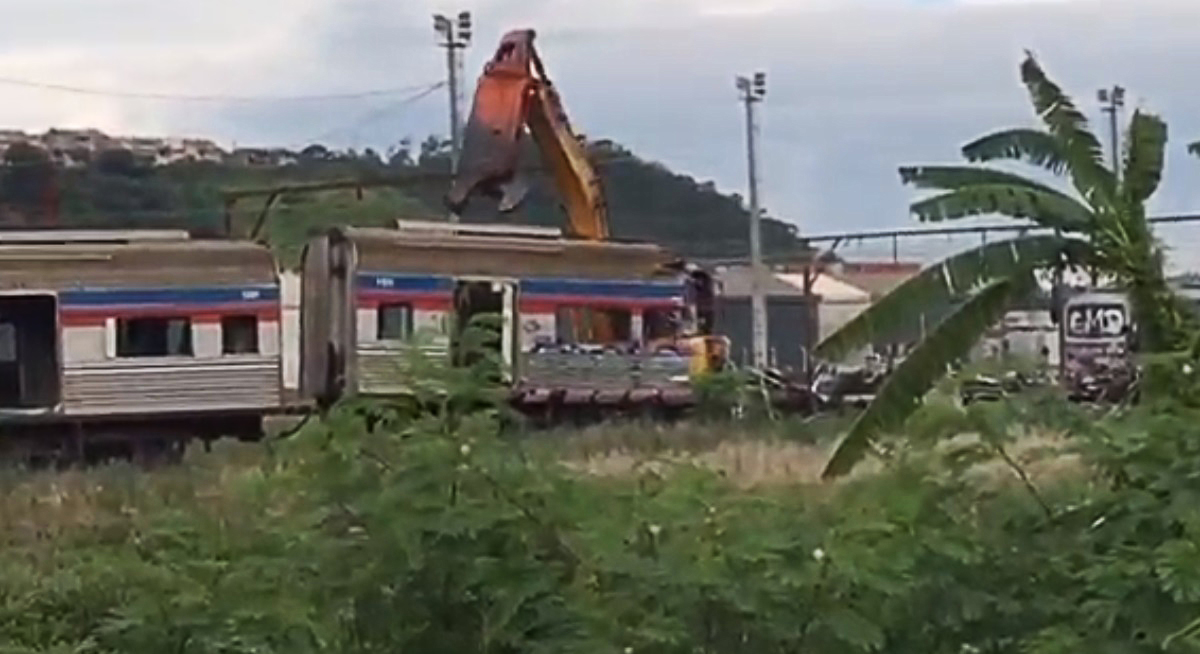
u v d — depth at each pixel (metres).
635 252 43.12
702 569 8.46
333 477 8.97
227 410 38.12
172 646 9.17
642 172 96.62
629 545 8.66
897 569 8.60
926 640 8.71
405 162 80.38
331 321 39.66
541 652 8.42
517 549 8.66
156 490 24.05
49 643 10.87
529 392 40.31
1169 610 8.32
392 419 9.09
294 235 45.50
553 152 48.34
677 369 42.44
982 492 9.18
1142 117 10.74
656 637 8.34
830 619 8.43
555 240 42.22
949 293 10.80
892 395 10.71
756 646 8.45
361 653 8.83
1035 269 10.61
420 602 8.71
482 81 48.44
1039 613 8.73
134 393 37.62
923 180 10.71
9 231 38.69
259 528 9.53
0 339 37.56
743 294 64.81
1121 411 9.46
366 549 8.83
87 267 37.59
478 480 8.74
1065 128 10.59
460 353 9.35
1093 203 10.50
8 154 82.25
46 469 34.44
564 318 41.84
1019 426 9.36
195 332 38.06
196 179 85.88
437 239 40.62
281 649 8.82
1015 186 10.53
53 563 14.64
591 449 27.27
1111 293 10.76
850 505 9.09
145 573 9.68
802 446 23.73
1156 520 8.73
